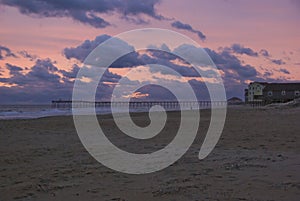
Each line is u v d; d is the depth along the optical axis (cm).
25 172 924
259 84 9131
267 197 636
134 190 721
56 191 721
